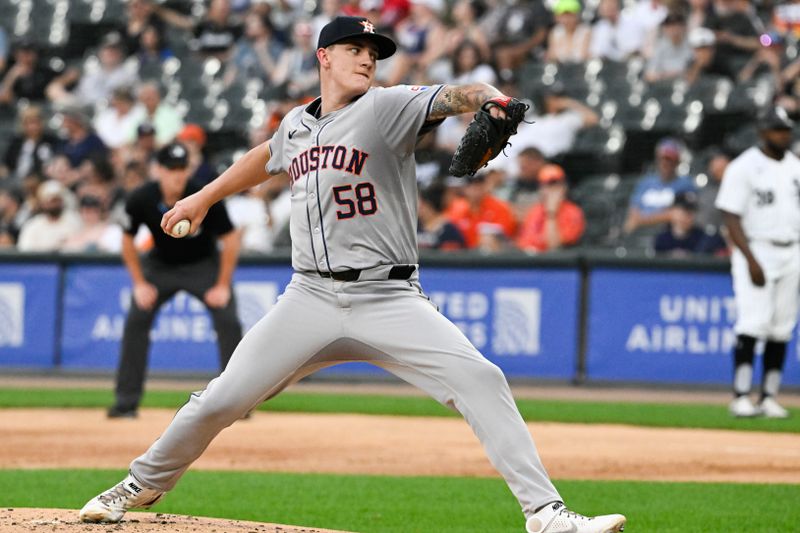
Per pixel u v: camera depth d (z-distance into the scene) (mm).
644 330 48000
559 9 62844
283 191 53312
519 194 53625
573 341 48688
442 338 16141
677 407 41812
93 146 60562
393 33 64688
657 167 53906
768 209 38031
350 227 16234
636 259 48000
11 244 57531
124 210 35594
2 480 25547
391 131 15875
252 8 70562
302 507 22828
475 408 15992
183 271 36438
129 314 36906
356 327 16438
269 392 16891
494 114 14695
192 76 67625
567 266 48781
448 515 22172
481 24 64438
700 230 49188
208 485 25344
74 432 34062
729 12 59812
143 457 17562
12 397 43719
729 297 47188
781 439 33719
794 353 46406
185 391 46406
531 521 15844
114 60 69000
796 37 61312
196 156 50719
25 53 71062
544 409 40656
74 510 19625
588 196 55594
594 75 60969
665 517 21672
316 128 16406
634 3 63906
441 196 53250
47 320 52594
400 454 30703
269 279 50719
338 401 43625
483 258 49656
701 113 57781
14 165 66250
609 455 30266
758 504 23172
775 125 37531
